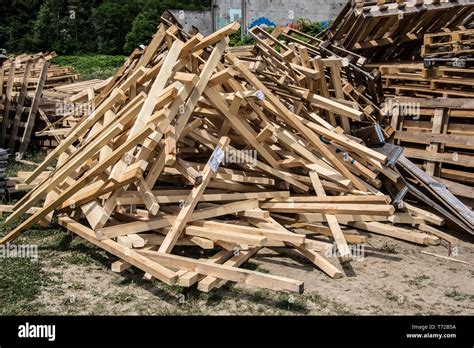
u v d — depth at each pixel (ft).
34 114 35.24
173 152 19.29
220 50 20.86
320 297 16.76
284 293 16.88
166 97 19.95
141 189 18.95
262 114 23.34
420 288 17.74
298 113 25.66
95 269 18.62
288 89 25.59
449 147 27.04
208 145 22.74
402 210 23.70
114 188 18.40
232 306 16.06
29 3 118.01
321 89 26.07
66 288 17.11
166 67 20.97
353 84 29.45
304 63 26.61
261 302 16.34
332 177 22.63
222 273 16.30
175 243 18.70
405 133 28.09
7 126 36.60
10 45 108.06
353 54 29.14
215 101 21.17
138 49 28.76
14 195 26.84
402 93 29.81
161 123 19.53
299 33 34.06
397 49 34.17
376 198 20.65
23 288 16.93
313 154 23.89
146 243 18.75
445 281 18.33
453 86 27.73
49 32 110.11
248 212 21.11
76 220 21.62
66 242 20.98
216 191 21.66
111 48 112.27
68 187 20.58
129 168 18.47
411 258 20.35
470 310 16.20
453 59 27.14
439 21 32.48
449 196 24.06
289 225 22.29
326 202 21.80
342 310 15.98
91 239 18.70
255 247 19.69
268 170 22.62
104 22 113.80
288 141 23.13
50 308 15.78
